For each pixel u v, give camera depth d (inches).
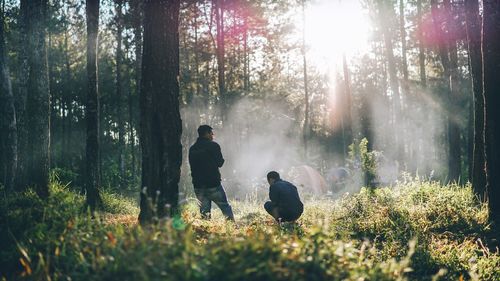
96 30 419.5
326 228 158.9
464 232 329.7
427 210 377.4
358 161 661.3
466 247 291.9
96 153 419.5
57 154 1275.8
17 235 213.6
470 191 422.0
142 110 274.2
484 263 262.7
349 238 306.5
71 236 182.7
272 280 124.7
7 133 408.2
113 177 934.4
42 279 171.0
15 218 224.4
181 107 1272.1
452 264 263.3
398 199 448.5
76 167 1103.0
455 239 318.0
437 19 967.0
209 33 1291.8
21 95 437.7
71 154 1290.6
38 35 383.2
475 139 410.3
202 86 1405.0
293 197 381.1
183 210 304.7
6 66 416.8
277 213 379.2
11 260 192.9
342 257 154.6
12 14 1055.0
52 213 224.4
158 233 156.1
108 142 1298.0
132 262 134.2
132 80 1214.3
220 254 132.7
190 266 123.4
